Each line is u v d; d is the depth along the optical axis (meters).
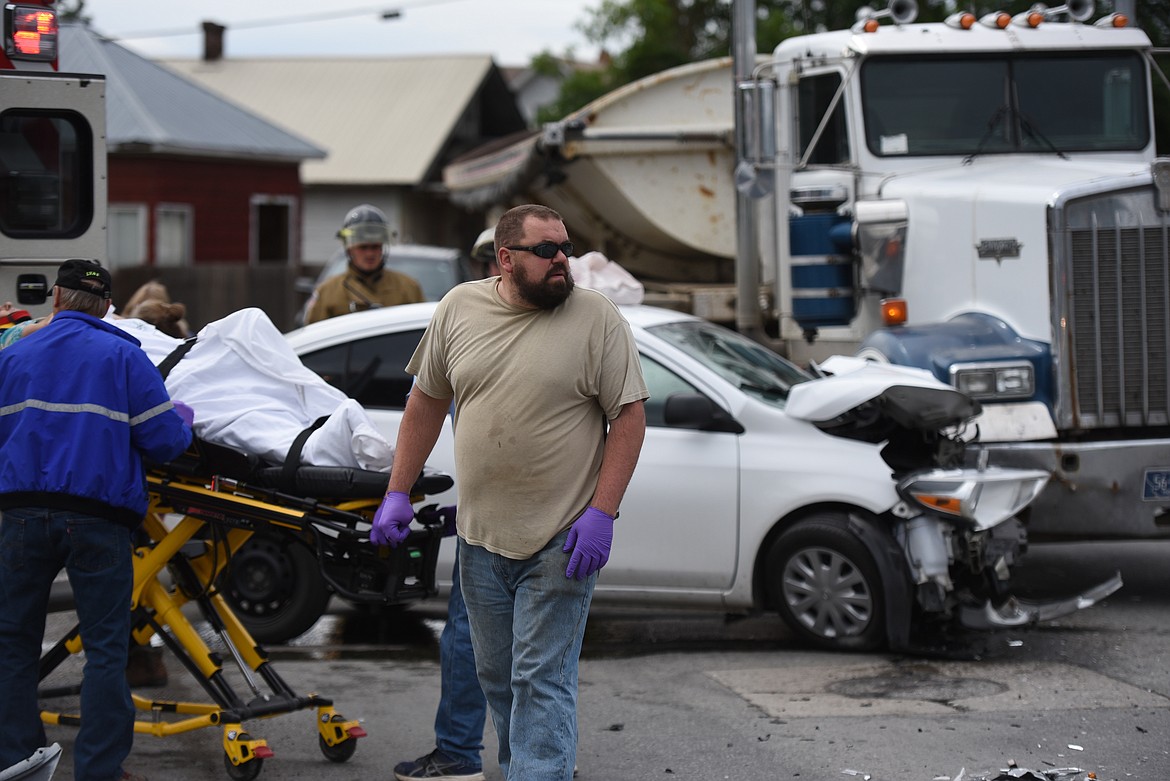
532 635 10.50
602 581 17.86
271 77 107.75
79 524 11.58
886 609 16.89
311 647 18.31
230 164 76.00
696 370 18.02
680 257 33.91
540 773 10.30
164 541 12.80
